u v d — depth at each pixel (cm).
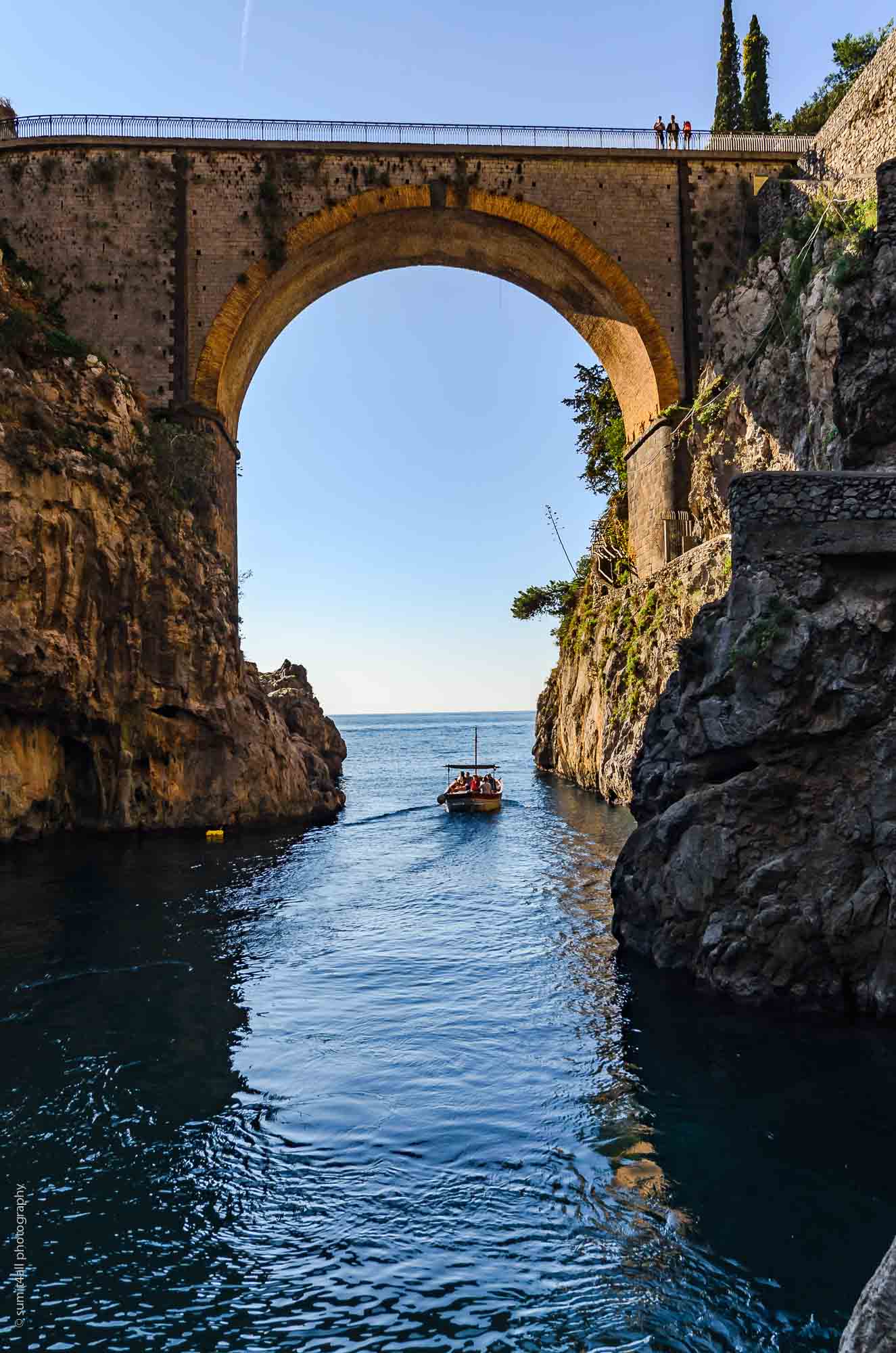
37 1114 1187
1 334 2984
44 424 2961
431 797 5288
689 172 4116
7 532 2767
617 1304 835
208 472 3722
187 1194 1008
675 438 4012
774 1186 1012
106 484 3111
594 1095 1233
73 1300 847
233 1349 784
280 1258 904
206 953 1883
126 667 3228
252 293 3925
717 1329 803
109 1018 1514
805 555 1589
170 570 3391
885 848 1456
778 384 3400
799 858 1523
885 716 1498
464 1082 1275
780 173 4116
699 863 1605
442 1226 950
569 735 5559
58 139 3912
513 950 1912
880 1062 1303
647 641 3706
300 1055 1367
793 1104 1194
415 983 1698
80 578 3019
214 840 3297
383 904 2338
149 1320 820
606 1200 991
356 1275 878
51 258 3906
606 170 4097
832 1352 771
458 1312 827
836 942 1476
